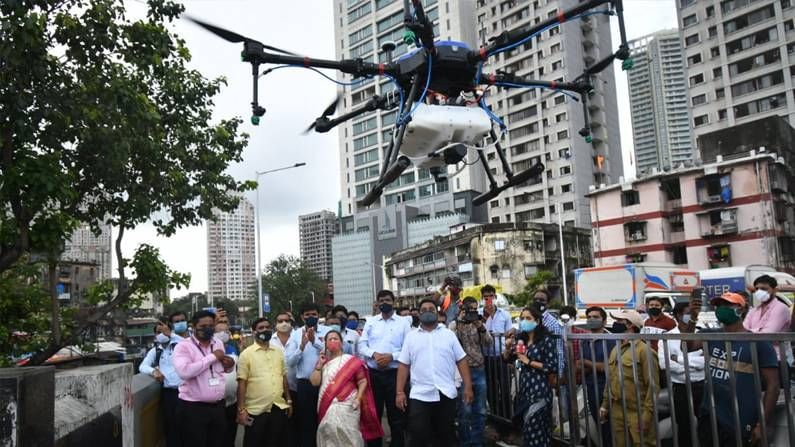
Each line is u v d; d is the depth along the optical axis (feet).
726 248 117.29
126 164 21.84
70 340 22.72
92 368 13.76
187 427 17.57
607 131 238.07
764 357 12.51
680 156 375.45
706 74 180.24
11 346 23.59
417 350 18.16
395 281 225.76
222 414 18.31
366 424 18.80
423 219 264.72
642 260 128.57
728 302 13.66
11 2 15.40
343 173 304.30
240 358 19.61
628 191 132.36
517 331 21.18
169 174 25.40
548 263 166.91
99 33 17.95
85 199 23.67
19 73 16.05
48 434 9.23
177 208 29.14
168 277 25.13
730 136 127.75
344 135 304.91
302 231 413.59
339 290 281.13
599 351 18.85
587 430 16.22
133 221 24.03
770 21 167.02
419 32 12.41
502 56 237.86
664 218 127.03
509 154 235.40
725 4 176.76
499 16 242.37
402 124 13.08
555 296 164.25
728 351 11.72
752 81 170.30
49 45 17.66
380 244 271.28
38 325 24.17
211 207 30.83
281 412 19.62
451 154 13.29
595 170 229.45
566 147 220.02
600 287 69.62
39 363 20.04
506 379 23.43
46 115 16.70
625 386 16.08
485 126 13.55
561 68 221.46
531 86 14.39
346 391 18.22
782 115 163.84
